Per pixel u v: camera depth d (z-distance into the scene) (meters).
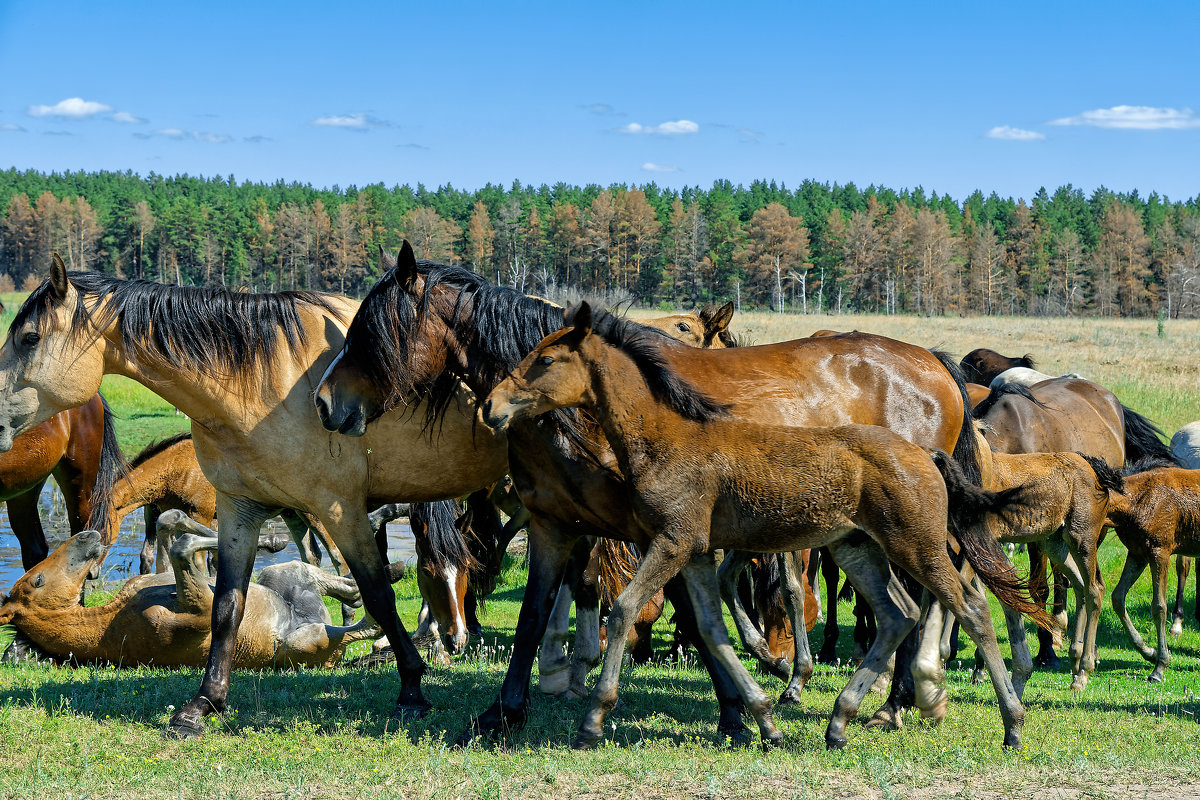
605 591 7.74
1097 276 116.38
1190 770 5.14
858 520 5.38
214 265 116.75
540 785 4.87
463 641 8.56
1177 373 32.84
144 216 118.69
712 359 6.20
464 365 6.06
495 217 125.56
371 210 119.50
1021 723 5.63
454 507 8.41
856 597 9.78
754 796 4.73
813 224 121.44
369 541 6.29
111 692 6.79
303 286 115.50
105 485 9.91
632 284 114.19
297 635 7.94
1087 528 8.45
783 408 6.07
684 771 5.05
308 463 6.07
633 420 5.38
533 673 8.17
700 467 5.34
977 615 5.50
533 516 6.02
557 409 5.60
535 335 6.05
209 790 4.78
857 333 6.89
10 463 8.93
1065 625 9.86
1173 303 107.94
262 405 6.02
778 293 110.00
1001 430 11.20
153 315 5.92
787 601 7.86
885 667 5.70
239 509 6.33
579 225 114.38
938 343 47.28
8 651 7.89
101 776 5.07
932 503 5.29
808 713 6.79
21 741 5.66
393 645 6.36
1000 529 8.16
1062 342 47.19
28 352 5.87
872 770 5.01
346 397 5.79
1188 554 9.27
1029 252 123.56
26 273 119.31
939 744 5.77
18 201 119.50
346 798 4.69
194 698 6.11
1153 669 9.29
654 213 117.69
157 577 8.06
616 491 5.74
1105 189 153.62
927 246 114.62
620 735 5.99
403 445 6.25
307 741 5.76
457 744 5.70
